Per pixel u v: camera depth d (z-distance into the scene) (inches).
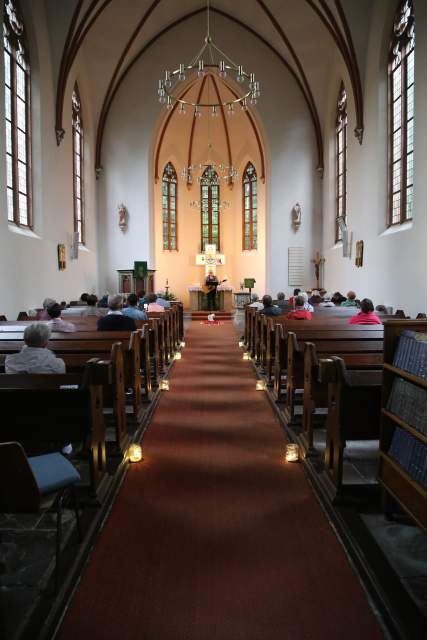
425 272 432.5
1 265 442.6
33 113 553.9
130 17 703.7
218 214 1025.5
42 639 104.7
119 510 164.4
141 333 285.0
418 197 446.6
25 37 538.9
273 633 108.0
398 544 141.6
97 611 114.7
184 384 345.7
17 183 509.4
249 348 489.1
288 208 823.7
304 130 813.2
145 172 807.7
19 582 124.1
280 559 136.0
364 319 316.5
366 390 163.5
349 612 114.3
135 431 243.6
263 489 180.2
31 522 153.5
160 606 116.6
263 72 802.8
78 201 743.1
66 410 163.2
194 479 189.0
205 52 791.1
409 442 137.6
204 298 954.1
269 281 839.1
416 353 132.3
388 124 558.9
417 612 112.9
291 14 699.4
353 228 657.6
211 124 968.3
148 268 816.9
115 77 770.2
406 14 506.3
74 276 689.6
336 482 168.4
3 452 99.6
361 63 605.9
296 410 269.4
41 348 177.2
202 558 136.4
